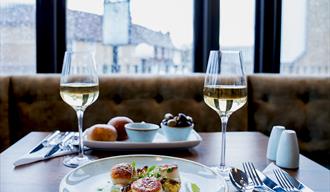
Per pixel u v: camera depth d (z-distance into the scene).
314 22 2.19
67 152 1.00
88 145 1.03
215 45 2.14
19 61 2.04
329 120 1.85
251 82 1.88
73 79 0.95
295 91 1.86
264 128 1.86
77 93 0.94
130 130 1.06
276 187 0.75
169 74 1.87
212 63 0.87
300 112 1.85
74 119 1.76
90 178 0.77
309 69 2.22
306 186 0.78
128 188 0.66
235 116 1.82
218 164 0.93
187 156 1.00
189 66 2.19
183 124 1.08
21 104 1.74
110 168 0.83
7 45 2.02
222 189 0.70
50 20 2.01
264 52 2.18
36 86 1.75
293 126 1.86
